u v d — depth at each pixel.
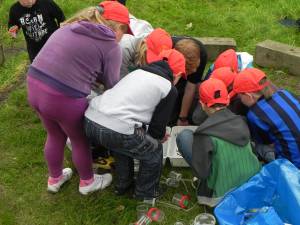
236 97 2.24
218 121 1.97
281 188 1.99
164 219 2.09
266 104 2.09
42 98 1.85
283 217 2.00
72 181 2.31
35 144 2.58
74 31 1.82
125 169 2.14
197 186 2.21
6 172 2.39
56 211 2.15
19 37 3.80
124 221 2.08
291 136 2.06
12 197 2.23
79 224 2.07
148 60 2.14
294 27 3.82
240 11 4.14
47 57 1.82
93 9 2.00
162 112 1.96
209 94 1.99
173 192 2.24
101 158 2.40
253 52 3.49
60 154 2.13
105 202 2.18
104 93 1.95
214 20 3.96
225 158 1.96
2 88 3.14
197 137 1.98
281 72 3.21
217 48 3.39
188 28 3.88
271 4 4.26
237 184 2.03
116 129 1.88
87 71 1.85
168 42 2.22
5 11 4.16
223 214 1.96
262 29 3.79
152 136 2.02
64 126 1.96
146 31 2.63
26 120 2.78
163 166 2.38
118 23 2.07
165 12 4.18
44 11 2.82
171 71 1.99
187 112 2.56
